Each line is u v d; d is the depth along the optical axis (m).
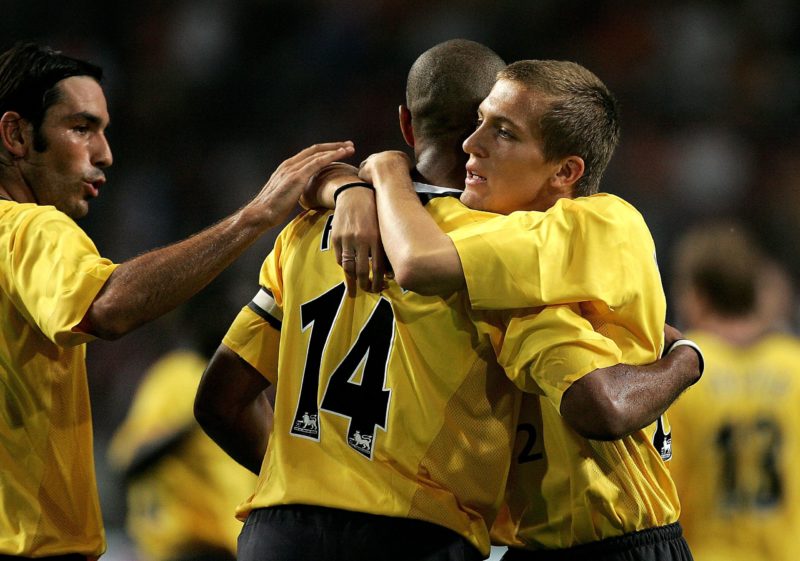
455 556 8.70
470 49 9.37
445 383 8.70
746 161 43.06
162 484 17.97
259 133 43.31
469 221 8.86
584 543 9.29
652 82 44.88
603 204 8.76
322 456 8.95
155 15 44.78
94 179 10.85
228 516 17.88
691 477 14.78
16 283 9.35
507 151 8.96
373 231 8.84
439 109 9.26
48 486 10.03
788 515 14.57
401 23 45.72
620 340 8.75
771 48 46.19
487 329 8.57
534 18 45.69
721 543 14.64
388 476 8.69
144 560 20.80
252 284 20.08
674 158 42.78
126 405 33.09
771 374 14.79
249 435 10.60
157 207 40.34
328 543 8.68
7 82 10.45
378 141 43.12
